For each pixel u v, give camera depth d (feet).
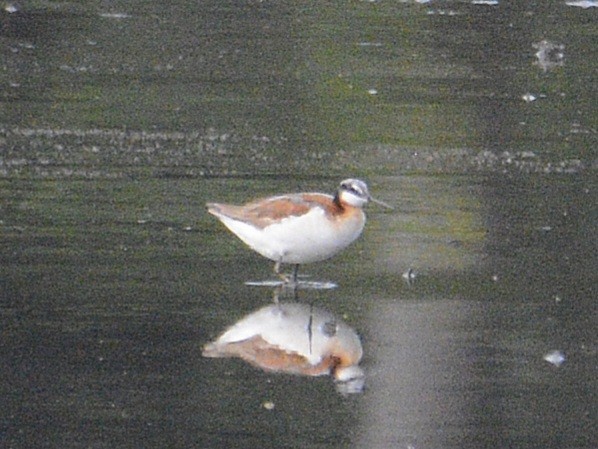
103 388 35.35
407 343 38.68
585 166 56.90
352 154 57.16
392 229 48.32
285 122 60.90
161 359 37.11
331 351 37.93
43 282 41.91
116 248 45.11
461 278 43.93
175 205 49.62
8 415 33.65
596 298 42.63
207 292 41.81
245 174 53.62
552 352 38.58
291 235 42.06
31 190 50.34
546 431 33.99
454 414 34.73
